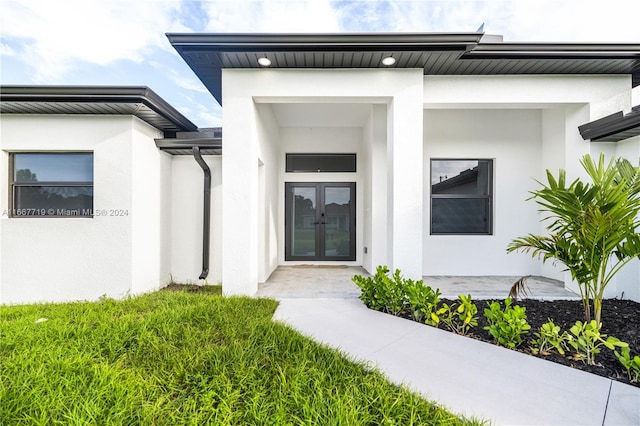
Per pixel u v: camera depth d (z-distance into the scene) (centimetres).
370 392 169
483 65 367
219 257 492
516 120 528
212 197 493
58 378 178
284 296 390
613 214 225
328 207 676
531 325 279
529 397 171
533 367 204
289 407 157
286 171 667
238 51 336
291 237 674
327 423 143
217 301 344
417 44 323
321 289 431
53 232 389
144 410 151
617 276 377
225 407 153
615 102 388
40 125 392
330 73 377
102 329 250
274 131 579
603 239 238
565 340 244
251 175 385
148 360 205
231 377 184
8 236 385
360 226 665
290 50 333
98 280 392
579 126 396
